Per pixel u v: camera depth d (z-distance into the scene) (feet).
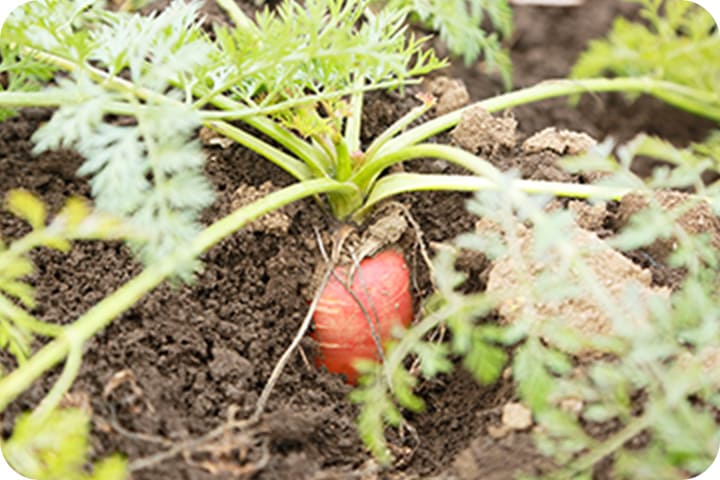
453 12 2.15
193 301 1.97
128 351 1.85
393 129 2.08
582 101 2.52
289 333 2.00
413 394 1.95
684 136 2.53
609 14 2.65
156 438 1.71
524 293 1.82
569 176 2.10
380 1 2.40
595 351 1.77
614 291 1.81
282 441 1.80
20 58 2.12
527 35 2.62
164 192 1.73
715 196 1.98
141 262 1.98
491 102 2.14
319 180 1.98
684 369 1.69
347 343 2.00
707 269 1.90
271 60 1.82
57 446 1.62
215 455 1.70
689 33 2.46
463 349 1.73
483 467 1.70
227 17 2.39
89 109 1.73
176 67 1.76
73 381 1.77
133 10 2.38
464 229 2.07
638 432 1.68
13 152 2.14
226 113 1.88
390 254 2.05
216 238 1.76
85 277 1.97
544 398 1.69
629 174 1.90
